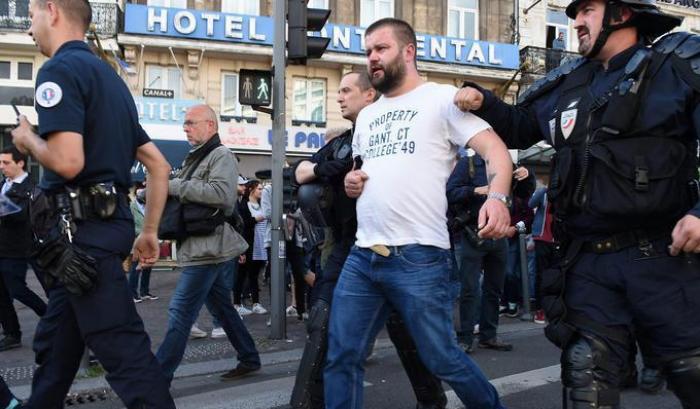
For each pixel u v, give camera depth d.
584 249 2.30
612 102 2.17
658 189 2.08
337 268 3.29
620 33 2.27
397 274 2.59
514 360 5.15
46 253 2.43
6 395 3.06
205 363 5.09
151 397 2.47
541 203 7.58
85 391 4.23
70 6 2.66
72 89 2.43
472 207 5.22
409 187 2.61
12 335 5.90
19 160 5.91
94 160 2.51
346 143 3.53
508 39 21.69
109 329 2.46
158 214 3.01
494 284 5.60
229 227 4.08
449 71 19.98
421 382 3.31
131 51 17.38
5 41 16.81
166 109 17.06
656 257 2.14
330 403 2.73
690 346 2.08
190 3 18.23
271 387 4.39
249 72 6.35
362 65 19.03
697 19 23.97
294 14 6.53
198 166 4.06
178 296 3.94
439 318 2.60
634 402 3.96
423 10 20.47
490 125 2.56
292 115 18.98
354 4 19.66
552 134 2.42
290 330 6.77
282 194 6.26
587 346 2.18
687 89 2.06
